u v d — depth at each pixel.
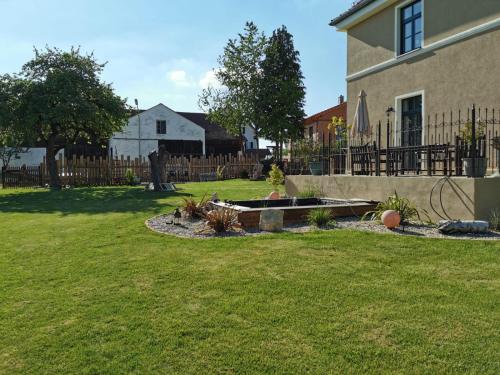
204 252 5.93
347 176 10.80
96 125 22.09
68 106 19.53
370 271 4.81
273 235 6.93
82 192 17.88
